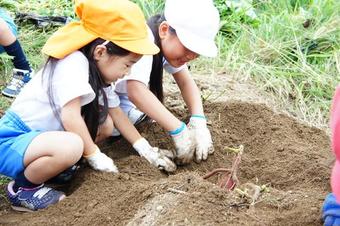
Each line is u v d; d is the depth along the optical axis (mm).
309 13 4902
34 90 3068
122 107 3496
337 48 4551
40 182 3037
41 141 2971
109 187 3016
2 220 2975
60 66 3004
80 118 3023
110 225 2807
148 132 3529
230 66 4371
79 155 2994
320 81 4207
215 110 3762
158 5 4926
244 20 4891
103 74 3055
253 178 3242
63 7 4895
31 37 4426
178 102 3896
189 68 4359
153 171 3211
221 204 2783
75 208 2947
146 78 3252
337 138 2518
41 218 2930
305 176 3201
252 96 4090
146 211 2791
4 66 4125
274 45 4516
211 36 3244
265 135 3559
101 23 2984
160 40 3266
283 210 2846
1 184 3230
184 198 2785
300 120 3932
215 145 3473
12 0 4844
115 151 3420
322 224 2768
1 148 3031
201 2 3246
